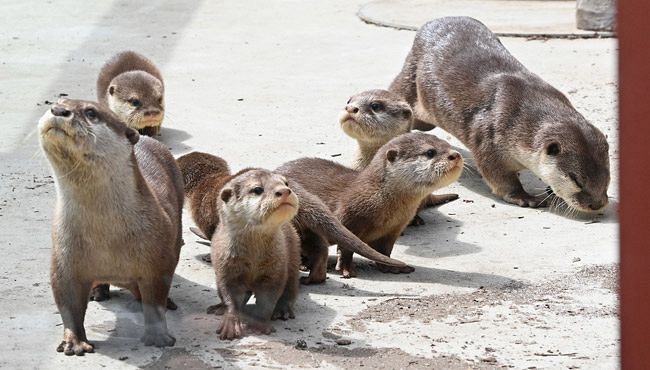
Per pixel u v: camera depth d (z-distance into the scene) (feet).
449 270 35.37
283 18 74.90
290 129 50.26
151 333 29.07
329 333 30.04
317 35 69.56
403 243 38.14
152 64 55.42
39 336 29.19
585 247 37.52
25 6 78.28
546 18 71.26
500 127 43.65
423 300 32.65
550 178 41.73
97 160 27.27
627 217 17.40
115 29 71.26
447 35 48.24
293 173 37.35
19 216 38.65
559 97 44.45
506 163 43.50
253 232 29.86
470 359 28.25
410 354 28.55
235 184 30.35
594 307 32.01
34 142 47.65
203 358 28.17
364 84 57.82
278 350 28.76
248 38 69.00
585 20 67.26
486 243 38.09
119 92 49.39
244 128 50.55
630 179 17.21
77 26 71.97
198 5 79.25
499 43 48.29
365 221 35.55
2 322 30.04
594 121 50.62
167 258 29.14
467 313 31.58
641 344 17.66
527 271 35.22
